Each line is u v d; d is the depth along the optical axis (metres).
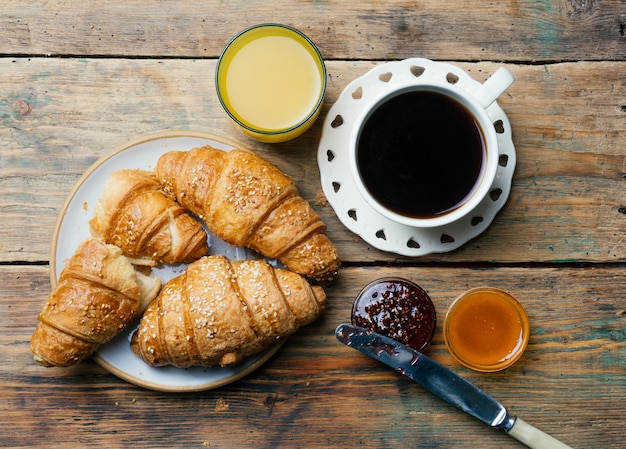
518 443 0.69
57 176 0.69
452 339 0.68
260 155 0.69
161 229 0.65
